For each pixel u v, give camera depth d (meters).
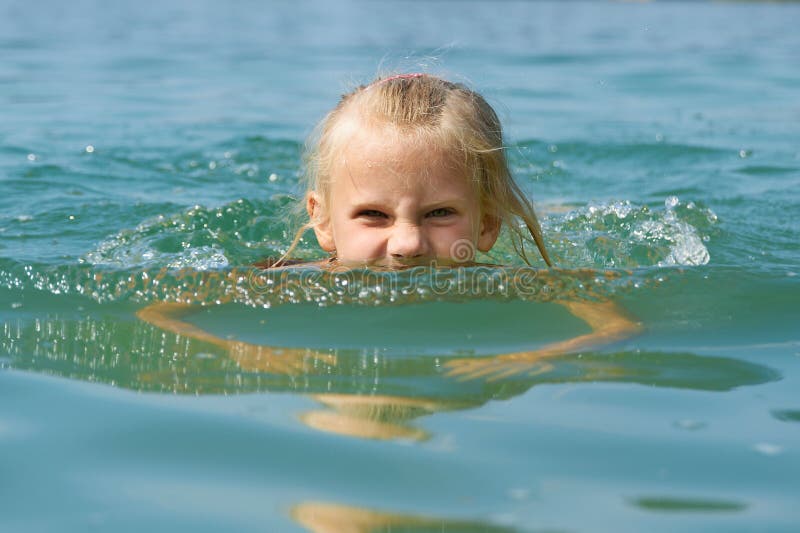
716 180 9.59
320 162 6.17
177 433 3.43
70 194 8.40
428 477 3.08
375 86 6.05
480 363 4.26
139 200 8.26
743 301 5.32
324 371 4.14
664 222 7.48
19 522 2.81
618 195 9.04
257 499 2.94
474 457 3.23
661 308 5.19
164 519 2.82
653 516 2.85
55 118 12.55
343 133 5.80
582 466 3.18
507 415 3.63
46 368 4.19
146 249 6.56
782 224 7.75
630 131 12.27
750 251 6.79
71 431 3.46
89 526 2.78
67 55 19.89
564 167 10.30
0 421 3.56
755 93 15.78
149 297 5.34
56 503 2.92
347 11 38.88
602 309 5.12
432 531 2.74
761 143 11.55
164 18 31.41
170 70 17.86
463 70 18.06
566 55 21.02
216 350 4.45
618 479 3.09
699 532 2.76
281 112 13.47
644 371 4.20
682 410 3.72
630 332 4.75
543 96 15.31
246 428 3.48
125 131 11.76
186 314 5.05
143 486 3.03
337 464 3.17
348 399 3.79
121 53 20.55
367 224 5.69
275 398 3.80
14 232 6.98
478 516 2.83
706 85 16.70
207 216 7.59
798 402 3.82
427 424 3.53
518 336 4.68
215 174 9.69
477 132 5.87
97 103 13.91
